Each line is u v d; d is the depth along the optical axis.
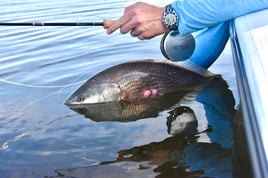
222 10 1.46
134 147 1.61
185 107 1.90
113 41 3.05
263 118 0.98
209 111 1.84
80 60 2.65
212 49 2.10
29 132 1.77
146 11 1.54
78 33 3.45
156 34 1.55
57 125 1.82
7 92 2.21
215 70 2.26
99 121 1.84
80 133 1.74
